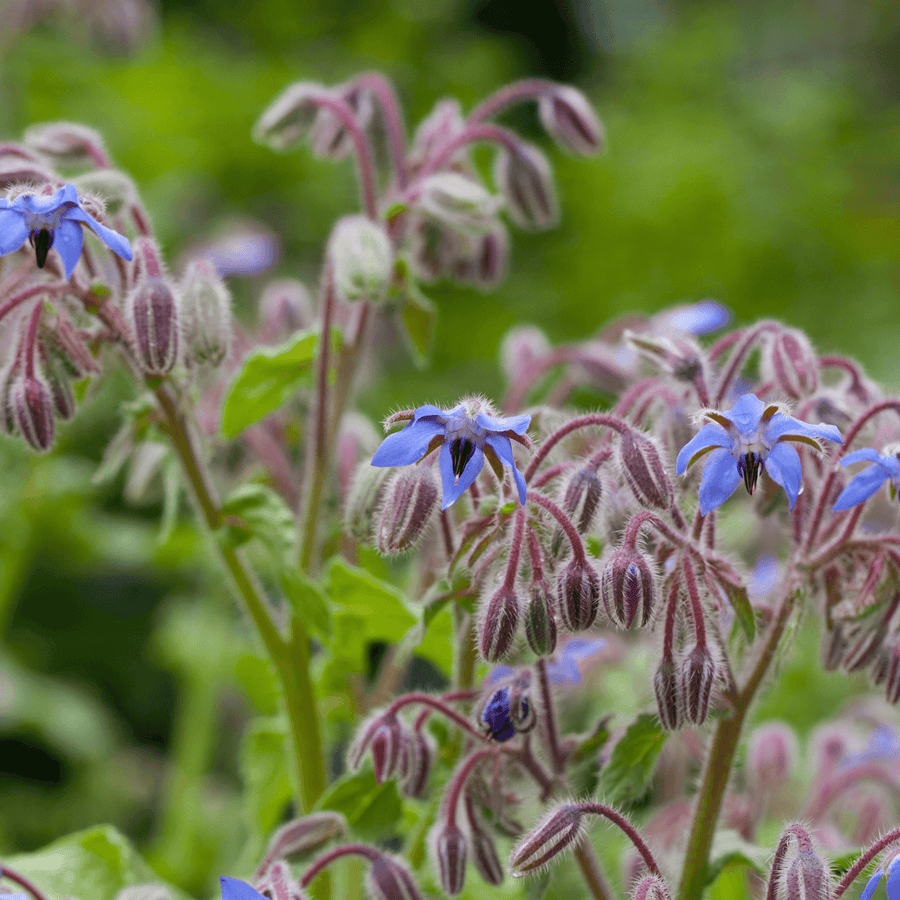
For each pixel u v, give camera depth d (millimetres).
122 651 1606
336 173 1904
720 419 726
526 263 2080
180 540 1069
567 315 1951
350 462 850
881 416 771
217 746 1274
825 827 820
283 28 2193
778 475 720
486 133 843
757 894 815
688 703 730
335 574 813
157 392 789
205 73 1913
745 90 2553
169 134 1781
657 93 2350
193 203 1776
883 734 849
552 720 765
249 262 1009
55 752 1590
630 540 729
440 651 832
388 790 781
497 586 733
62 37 1819
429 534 845
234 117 1826
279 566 790
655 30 2906
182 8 2275
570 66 3127
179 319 768
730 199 1976
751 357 885
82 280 777
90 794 1384
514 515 735
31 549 1176
